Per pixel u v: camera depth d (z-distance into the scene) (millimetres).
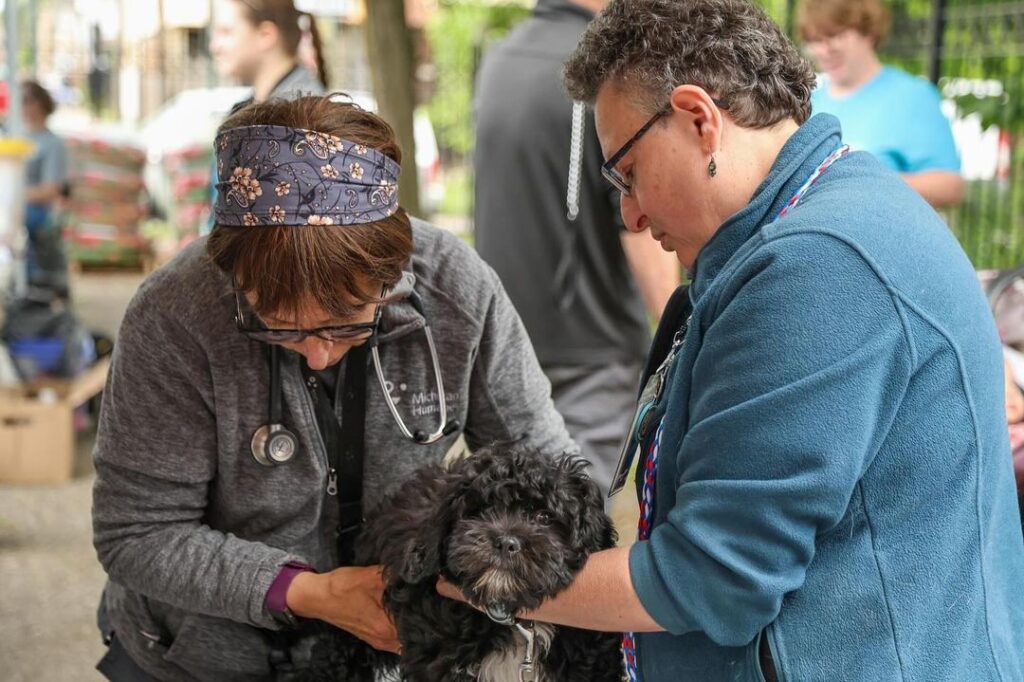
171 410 2076
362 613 2131
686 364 1784
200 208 12219
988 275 3643
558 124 3480
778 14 8836
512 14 15336
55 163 8641
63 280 8680
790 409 1592
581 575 1855
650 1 1798
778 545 1617
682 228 1859
